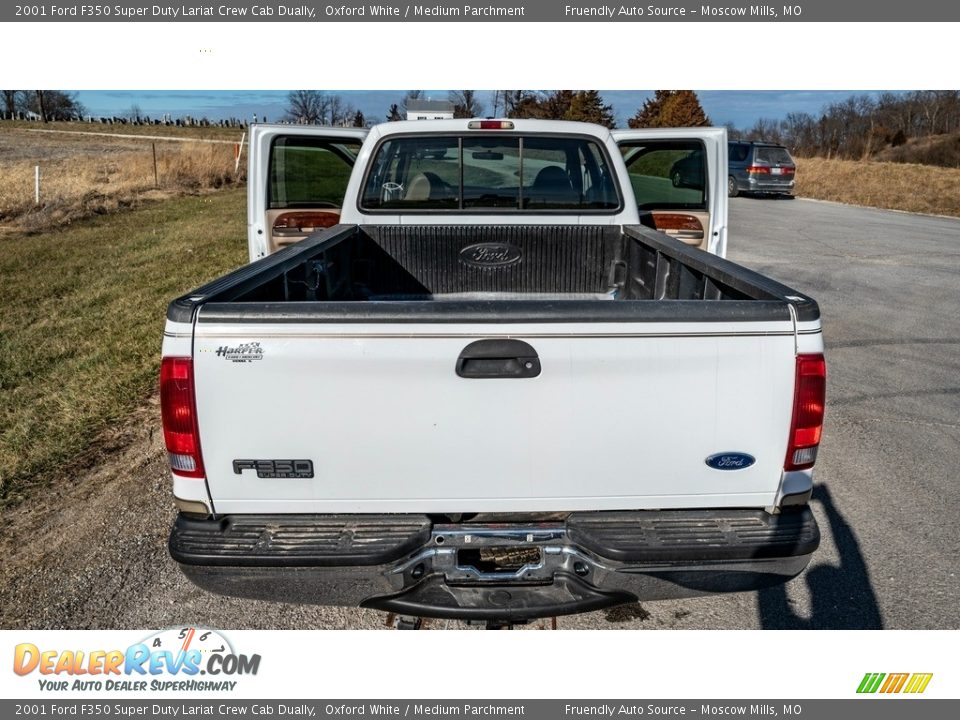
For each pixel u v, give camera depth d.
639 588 2.25
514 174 4.18
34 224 12.67
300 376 2.05
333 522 2.21
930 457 4.21
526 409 2.09
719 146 4.82
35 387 5.06
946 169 26.55
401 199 4.20
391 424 2.10
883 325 7.09
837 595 3.00
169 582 3.05
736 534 2.20
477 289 4.27
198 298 2.11
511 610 2.25
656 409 2.10
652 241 3.63
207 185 20.38
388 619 2.91
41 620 2.81
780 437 2.14
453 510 2.21
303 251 3.09
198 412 2.08
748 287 2.47
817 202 19.98
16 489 3.73
